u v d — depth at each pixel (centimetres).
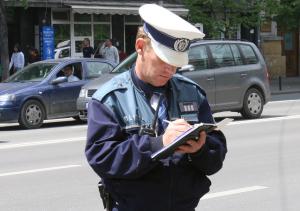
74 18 2786
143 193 321
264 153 1118
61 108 1644
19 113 1556
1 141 1330
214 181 885
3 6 2225
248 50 1694
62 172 961
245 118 1688
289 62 3734
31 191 834
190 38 313
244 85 1661
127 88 332
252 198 788
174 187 325
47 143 1283
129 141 313
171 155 317
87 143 326
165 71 323
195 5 2845
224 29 2875
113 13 2736
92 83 1572
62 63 1681
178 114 336
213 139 329
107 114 325
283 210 732
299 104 2172
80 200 782
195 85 349
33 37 2711
